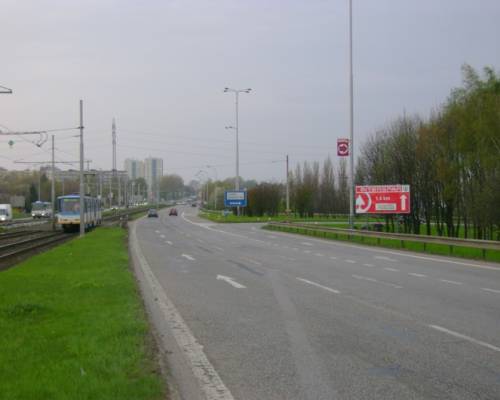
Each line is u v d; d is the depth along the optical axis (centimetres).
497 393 674
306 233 4931
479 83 3600
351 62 4081
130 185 17475
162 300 1395
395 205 4062
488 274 1964
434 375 747
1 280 1662
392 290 1552
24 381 664
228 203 8988
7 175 14612
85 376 686
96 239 3722
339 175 9838
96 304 1239
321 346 909
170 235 4756
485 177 3622
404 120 5131
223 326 1075
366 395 670
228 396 673
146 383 675
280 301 1366
